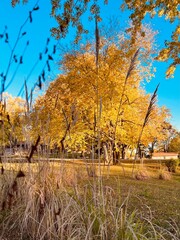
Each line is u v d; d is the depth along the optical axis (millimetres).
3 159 3377
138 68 16234
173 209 4359
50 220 2582
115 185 5633
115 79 14094
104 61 14281
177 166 16969
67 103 14359
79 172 3818
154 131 17062
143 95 17578
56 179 3049
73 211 2688
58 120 11383
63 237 2510
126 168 14414
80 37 5707
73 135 12953
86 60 14883
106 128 14344
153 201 4914
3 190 3047
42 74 2039
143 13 6410
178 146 37594
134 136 16188
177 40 7996
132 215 2666
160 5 6496
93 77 13617
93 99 13336
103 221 2535
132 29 7105
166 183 9547
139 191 5941
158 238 2496
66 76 15359
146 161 22594
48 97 14031
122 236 2340
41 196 2777
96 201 2750
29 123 3193
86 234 2332
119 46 15586
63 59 15664
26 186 3137
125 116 16234
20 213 2934
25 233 2773
